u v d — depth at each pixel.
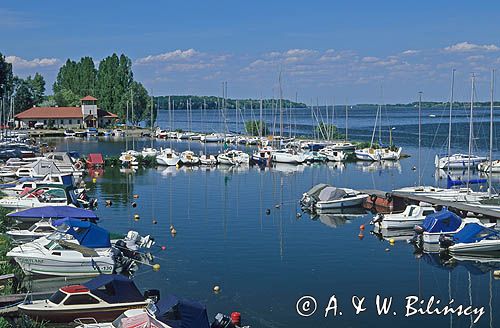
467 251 37.94
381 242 41.34
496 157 92.50
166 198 57.28
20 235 36.16
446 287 31.97
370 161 91.88
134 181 69.44
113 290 25.52
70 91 180.38
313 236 42.69
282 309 28.41
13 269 30.83
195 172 78.62
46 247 32.31
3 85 117.56
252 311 28.08
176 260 35.94
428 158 95.62
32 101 170.38
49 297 28.06
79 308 24.67
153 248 38.53
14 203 46.53
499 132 158.00
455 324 26.97
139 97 164.88
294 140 112.50
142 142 129.00
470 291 31.38
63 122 155.00
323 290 31.09
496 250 38.12
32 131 142.38
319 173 77.81
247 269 34.41
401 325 26.77
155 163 85.81
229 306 28.66
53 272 31.77
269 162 87.44
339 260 36.62
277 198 57.72
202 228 44.44
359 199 53.72
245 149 110.31
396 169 82.56
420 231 40.22
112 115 163.75
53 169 64.12
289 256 37.25
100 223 45.75
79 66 189.00
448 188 62.34
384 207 53.19
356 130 180.50
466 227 38.66
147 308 22.12
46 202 47.22
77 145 119.69
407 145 121.12
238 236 42.19
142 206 52.97
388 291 31.17
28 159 74.56
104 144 122.75
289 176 74.56
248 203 54.84
